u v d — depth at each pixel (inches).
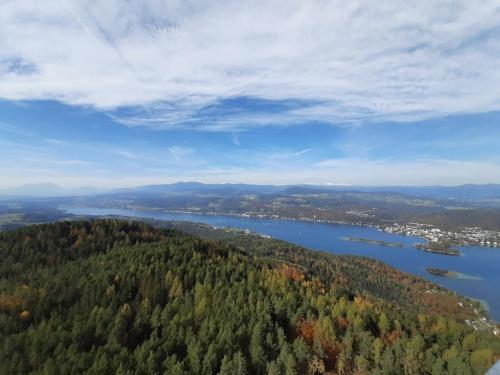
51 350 2691.9
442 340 3508.9
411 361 3011.8
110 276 4067.4
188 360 2775.6
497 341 3567.9
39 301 3427.7
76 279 4035.4
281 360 2910.9
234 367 2682.1
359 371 3051.2
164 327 3253.0
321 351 3166.8
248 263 5802.2
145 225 7470.5
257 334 3090.6
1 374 2386.8
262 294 4052.7
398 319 3998.5
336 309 3905.0
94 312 3223.4
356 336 3435.0
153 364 2591.0
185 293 3907.5
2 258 4911.4
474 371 2839.6
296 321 3609.7
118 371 2423.7
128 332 3132.4
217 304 3720.5
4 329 2974.9
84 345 2834.6
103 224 6791.3
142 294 3828.7
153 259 4729.3
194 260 4936.0
